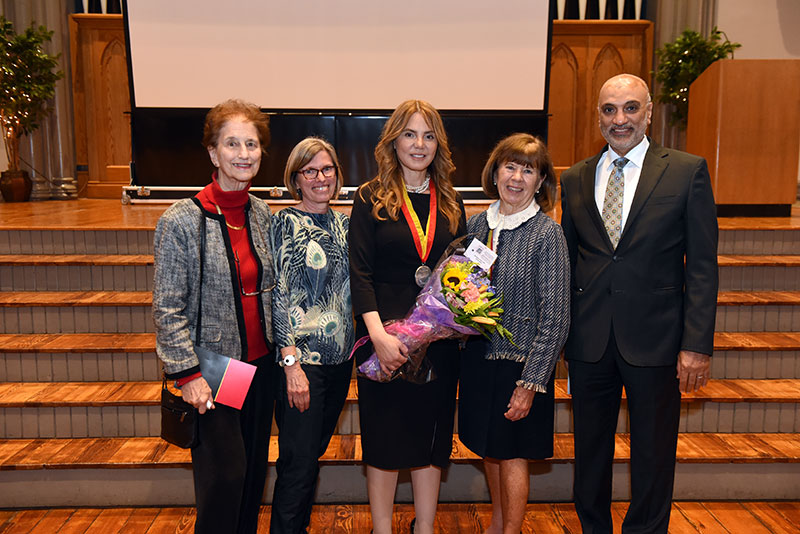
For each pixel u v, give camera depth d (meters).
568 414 2.67
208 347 1.64
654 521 1.94
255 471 1.83
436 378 1.85
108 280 3.24
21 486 2.42
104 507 2.45
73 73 6.73
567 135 7.28
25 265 3.21
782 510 2.45
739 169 4.50
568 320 1.83
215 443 1.65
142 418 2.61
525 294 1.84
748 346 2.83
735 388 2.74
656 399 1.88
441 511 2.46
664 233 1.84
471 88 5.69
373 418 1.87
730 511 2.44
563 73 7.17
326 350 1.88
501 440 1.89
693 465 2.50
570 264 1.96
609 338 1.89
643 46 7.08
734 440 2.61
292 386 1.80
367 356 1.86
